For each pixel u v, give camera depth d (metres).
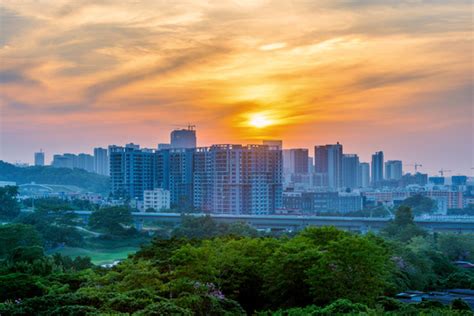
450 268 115.12
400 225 176.75
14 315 43.66
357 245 58.47
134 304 45.00
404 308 54.41
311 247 66.38
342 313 48.66
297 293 62.25
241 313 54.50
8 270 77.75
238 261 67.94
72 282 66.56
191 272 58.19
